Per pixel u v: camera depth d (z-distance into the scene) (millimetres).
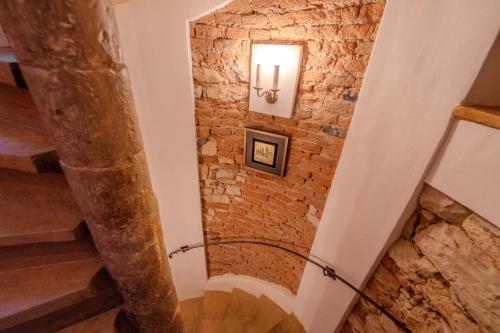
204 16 1382
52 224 945
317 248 1680
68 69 606
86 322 1146
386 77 1018
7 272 1032
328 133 1463
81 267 1062
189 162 1892
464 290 861
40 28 547
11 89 1004
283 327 2137
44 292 957
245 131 1717
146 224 996
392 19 941
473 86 747
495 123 667
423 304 1053
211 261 2680
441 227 947
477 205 759
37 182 1044
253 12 1312
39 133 1073
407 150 986
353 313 1554
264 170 1821
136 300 1147
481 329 816
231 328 2348
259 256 2449
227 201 2188
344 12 1125
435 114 863
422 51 873
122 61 749
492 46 691
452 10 768
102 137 724
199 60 1539
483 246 789
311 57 1314
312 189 1726
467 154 778
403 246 1131
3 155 889
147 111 1664
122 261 994
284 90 1442
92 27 597
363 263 1317
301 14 1229
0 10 534
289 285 2389
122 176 825
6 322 884
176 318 1385
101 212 850
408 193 1015
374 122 1110
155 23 1361
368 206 1222
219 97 1660
